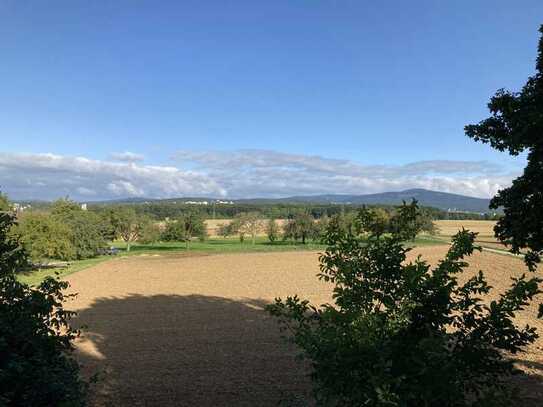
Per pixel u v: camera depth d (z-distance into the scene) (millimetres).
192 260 63031
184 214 88875
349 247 6184
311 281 40312
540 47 8742
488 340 5539
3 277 7484
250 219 99688
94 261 63125
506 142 8555
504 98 8984
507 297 5758
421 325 5637
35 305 7316
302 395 12711
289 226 97000
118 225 80312
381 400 4676
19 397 6527
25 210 56500
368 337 5043
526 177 8453
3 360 6500
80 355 17562
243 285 38500
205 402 12539
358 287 5949
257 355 17031
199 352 17672
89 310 28125
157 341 19656
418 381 5129
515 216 8828
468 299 5812
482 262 51000
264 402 12398
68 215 67688
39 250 50406
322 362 5387
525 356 15844
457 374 5188
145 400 12758
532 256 8875
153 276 46031
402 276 5910
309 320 6340
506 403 5227
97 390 13539
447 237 108812
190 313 26391
